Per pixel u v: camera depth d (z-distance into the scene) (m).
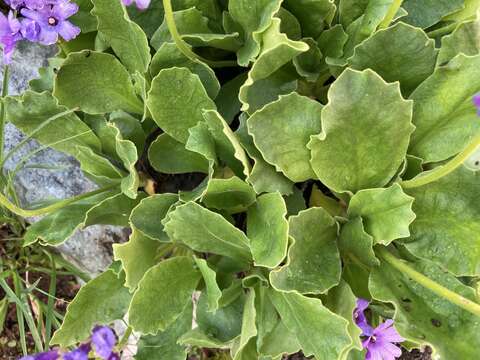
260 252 0.20
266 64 0.20
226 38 0.22
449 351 0.20
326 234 0.21
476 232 0.20
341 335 0.19
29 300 0.28
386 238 0.20
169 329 0.23
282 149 0.20
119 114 0.23
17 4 0.21
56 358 0.18
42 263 0.28
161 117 0.21
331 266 0.21
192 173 0.26
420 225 0.21
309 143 0.20
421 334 0.20
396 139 0.20
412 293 0.21
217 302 0.21
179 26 0.22
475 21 0.21
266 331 0.22
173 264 0.22
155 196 0.22
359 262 0.22
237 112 0.23
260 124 0.20
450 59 0.21
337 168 0.21
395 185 0.20
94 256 0.26
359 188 0.22
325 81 0.25
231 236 0.21
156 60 0.22
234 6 0.22
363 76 0.19
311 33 0.23
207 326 0.23
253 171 0.20
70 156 0.26
